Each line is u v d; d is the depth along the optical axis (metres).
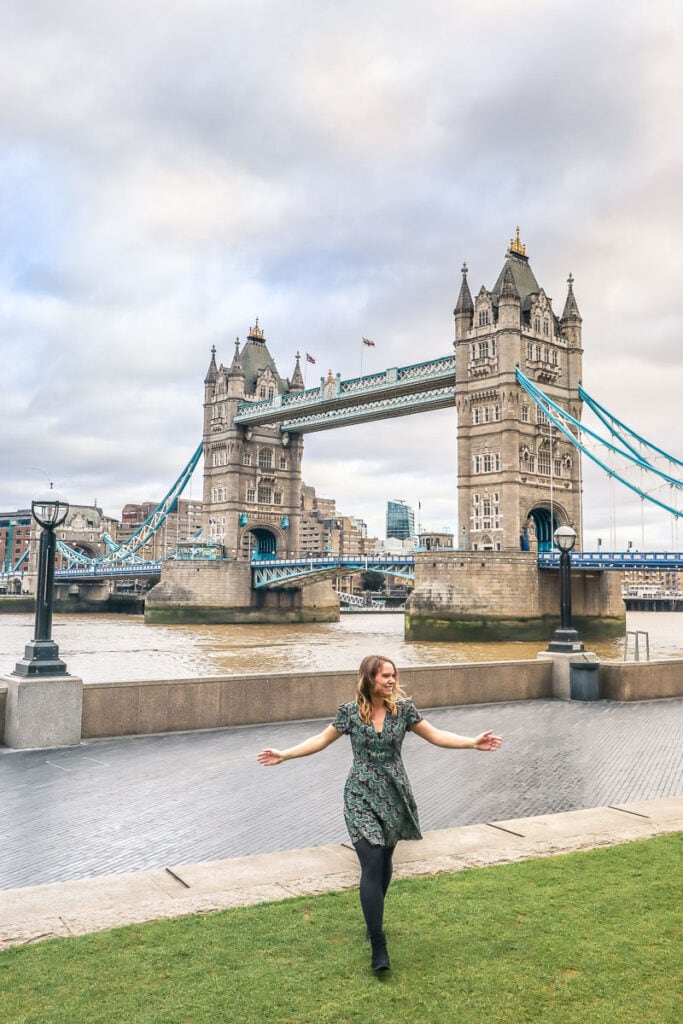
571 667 24.33
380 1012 5.79
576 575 109.75
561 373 118.94
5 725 17.22
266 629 126.50
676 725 20.05
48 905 7.71
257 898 7.88
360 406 137.38
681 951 6.73
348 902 7.77
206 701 19.19
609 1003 5.94
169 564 140.88
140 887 8.25
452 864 8.93
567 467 117.75
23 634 111.94
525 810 12.47
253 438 157.88
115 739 17.88
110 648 86.81
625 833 10.21
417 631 102.19
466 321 116.50
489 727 19.67
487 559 101.06
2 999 5.84
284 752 7.23
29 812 12.36
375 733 7.06
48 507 17.52
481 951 6.71
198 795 13.39
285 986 6.11
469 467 114.81
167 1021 5.62
